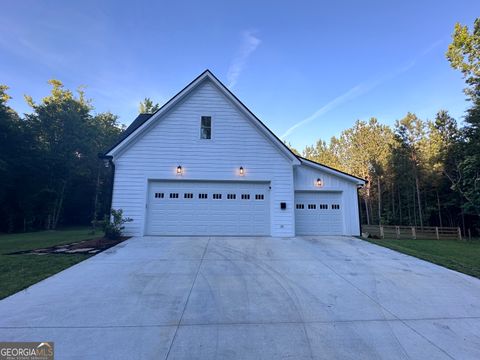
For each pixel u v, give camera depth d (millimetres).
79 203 26734
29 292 4676
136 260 6945
